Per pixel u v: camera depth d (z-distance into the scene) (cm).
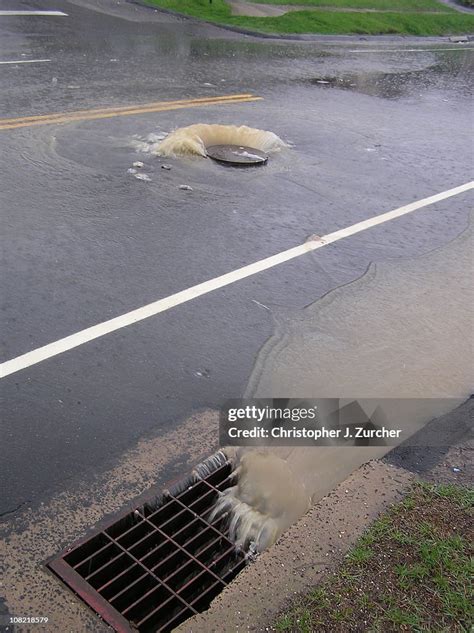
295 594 301
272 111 1038
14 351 456
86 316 500
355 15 1941
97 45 1292
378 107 1142
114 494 359
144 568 325
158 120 925
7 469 367
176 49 1348
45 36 1302
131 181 738
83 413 411
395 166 882
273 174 809
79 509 348
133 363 457
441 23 2091
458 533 334
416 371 479
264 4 1914
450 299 577
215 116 974
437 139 1012
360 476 371
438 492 363
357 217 721
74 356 458
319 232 677
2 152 765
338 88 1229
